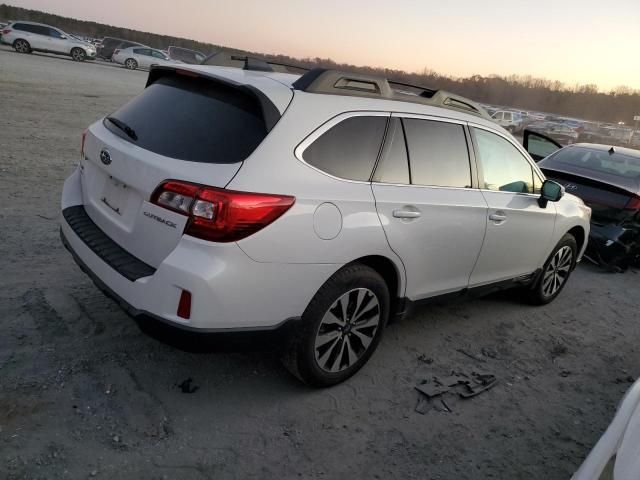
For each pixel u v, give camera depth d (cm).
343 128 308
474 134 401
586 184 696
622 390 397
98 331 354
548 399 370
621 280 683
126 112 330
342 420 310
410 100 359
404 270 343
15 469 240
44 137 960
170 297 261
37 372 306
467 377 377
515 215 429
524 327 481
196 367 336
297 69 398
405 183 341
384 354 392
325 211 288
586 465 187
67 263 449
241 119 284
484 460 297
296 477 263
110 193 314
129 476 247
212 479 254
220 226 255
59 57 3297
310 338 304
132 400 297
